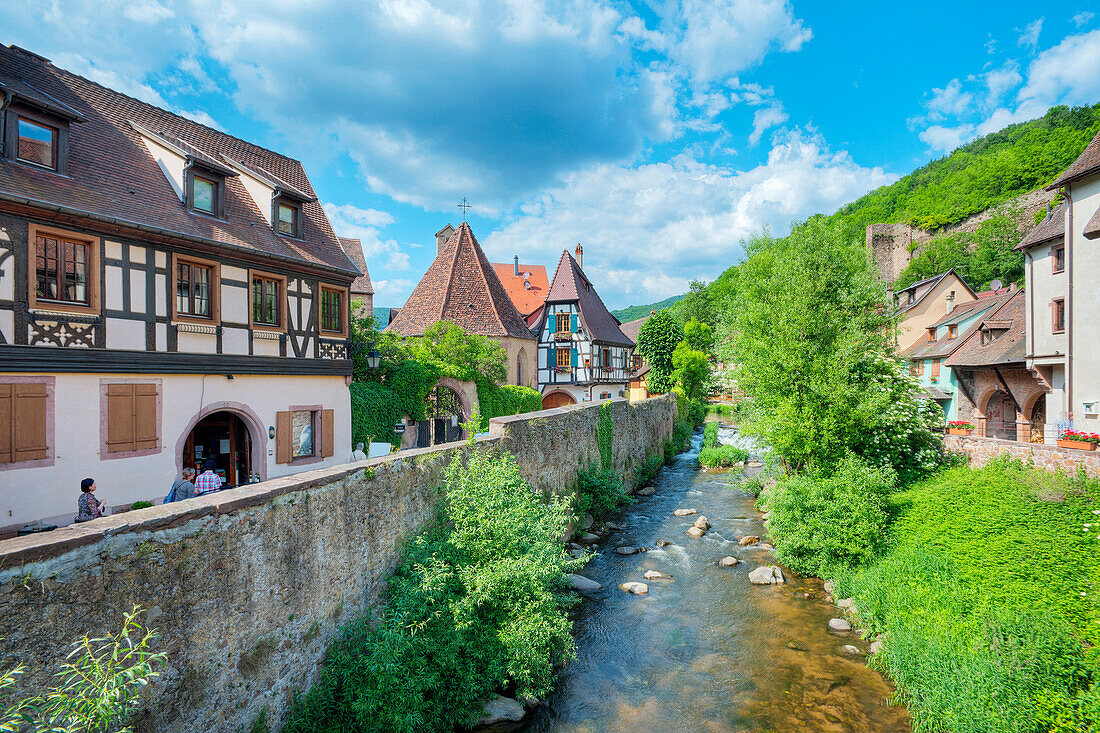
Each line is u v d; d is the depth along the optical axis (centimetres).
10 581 363
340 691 624
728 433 3838
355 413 1594
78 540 405
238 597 535
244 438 1309
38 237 895
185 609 483
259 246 1268
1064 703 612
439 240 3741
